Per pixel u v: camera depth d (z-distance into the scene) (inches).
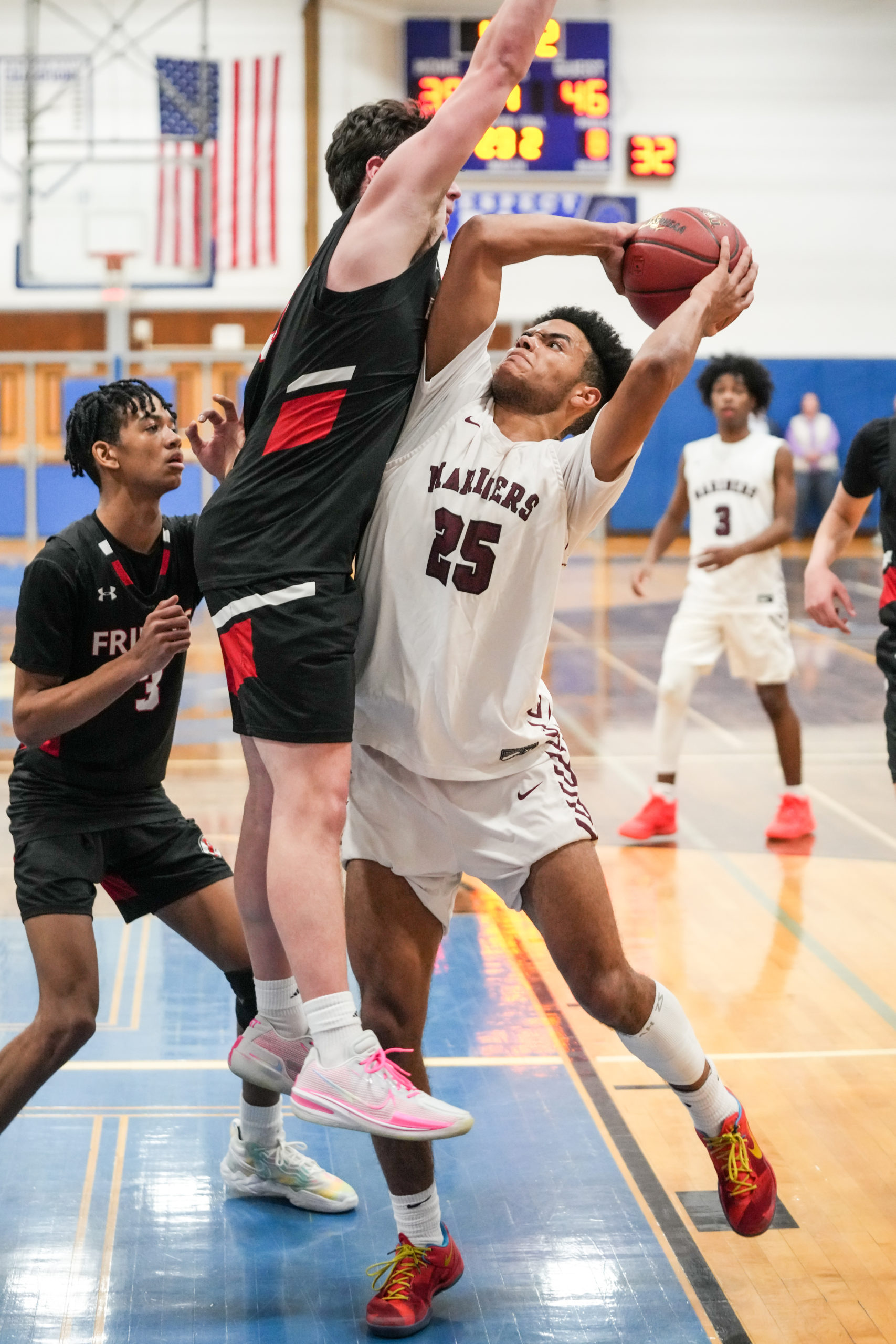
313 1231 149.7
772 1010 210.7
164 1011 210.7
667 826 305.6
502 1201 154.9
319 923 115.3
